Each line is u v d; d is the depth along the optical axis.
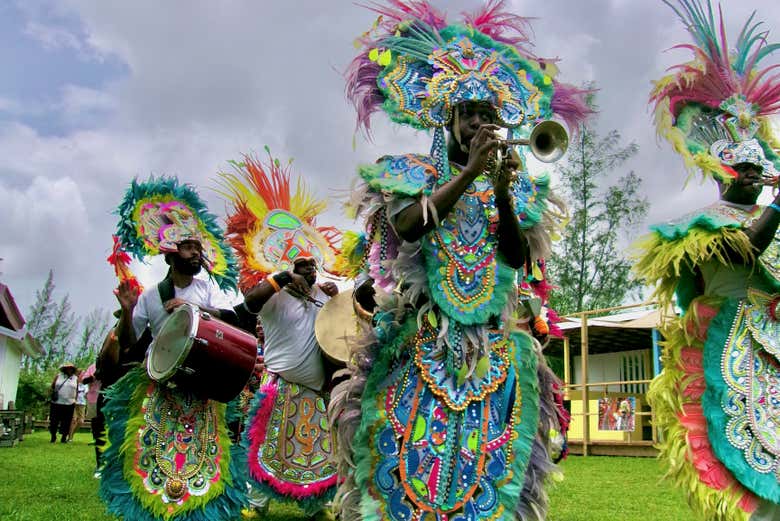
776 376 3.88
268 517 5.84
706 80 4.49
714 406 3.86
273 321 5.83
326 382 5.77
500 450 3.05
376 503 2.94
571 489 8.02
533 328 3.89
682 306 4.33
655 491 7.86
